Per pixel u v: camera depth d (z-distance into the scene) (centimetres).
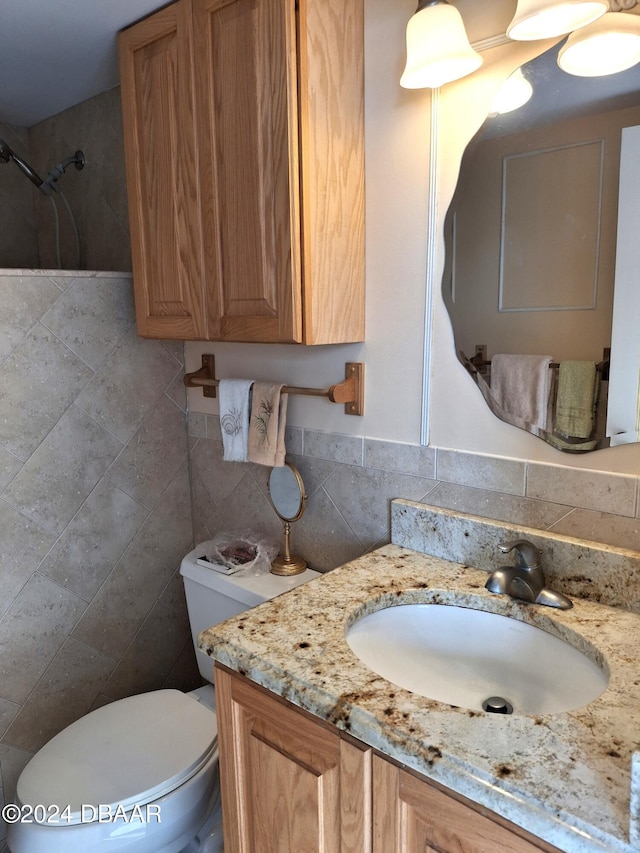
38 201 224
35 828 125
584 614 108
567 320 112
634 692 87
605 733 79
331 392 140
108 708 159
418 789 82
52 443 166
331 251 131
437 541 134
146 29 141
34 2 134
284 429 157
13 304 154
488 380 124
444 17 107
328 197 128
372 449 146
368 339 142
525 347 118
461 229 123
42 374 162
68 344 166
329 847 96
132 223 156
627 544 111
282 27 116
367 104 133
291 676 92
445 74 113
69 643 176
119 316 176
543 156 111
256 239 128
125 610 188
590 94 105
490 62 115
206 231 138
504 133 115
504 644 114
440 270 128
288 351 160
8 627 163
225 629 105
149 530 191
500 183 117
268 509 176
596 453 112
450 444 132
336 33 125
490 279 121
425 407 134
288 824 102
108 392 176
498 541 124
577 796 69
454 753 75
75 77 178
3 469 158
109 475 179
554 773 72
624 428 108
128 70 148
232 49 125
